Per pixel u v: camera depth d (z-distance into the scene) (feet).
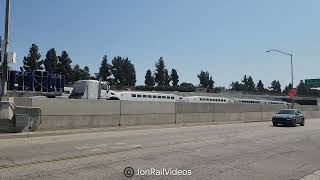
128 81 487.61
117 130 88.53
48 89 113.60
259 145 64.75
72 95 137.90
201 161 44.62
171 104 111.24
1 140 62.49
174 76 513.04
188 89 404.16
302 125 132.77
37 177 32.68
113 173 35.40
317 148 64.28
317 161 49.65
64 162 40.32
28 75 108.58
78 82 138.82
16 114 70.95
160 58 494.59
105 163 40.47
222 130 95.04
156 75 493.36
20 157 43.19
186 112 117.08
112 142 61.05
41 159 41.88
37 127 74.84
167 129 95.76
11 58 73.92
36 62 343.05
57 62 364.79
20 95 105.60
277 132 95.50
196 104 121.49
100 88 139.44
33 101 75.51
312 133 96.53
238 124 128.26
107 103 90.79
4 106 69.92
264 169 41.63
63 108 80.28
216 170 39.40
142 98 152.56
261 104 161.58
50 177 32.83
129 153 48.52
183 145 59.57
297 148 63.21
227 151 54.80
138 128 94.99
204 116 125.18
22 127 71.56
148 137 71.51
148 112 102.89
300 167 44.37
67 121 81.05
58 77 116.88
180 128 100.68
